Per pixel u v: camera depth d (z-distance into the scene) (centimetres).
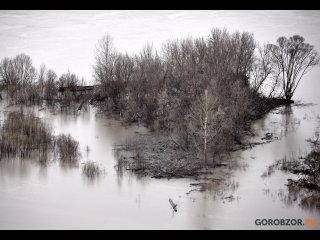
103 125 9925
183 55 10756
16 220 6234
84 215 6378
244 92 9481
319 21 17612
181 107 9325
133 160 8100
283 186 7188
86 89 11656
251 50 11006
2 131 8881
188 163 7906
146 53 12338
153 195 6919
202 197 6844
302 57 11556
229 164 7956
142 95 10019
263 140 9069
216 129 8356
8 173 7600
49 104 11169
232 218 6294
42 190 7062
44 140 8644
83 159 8181
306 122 10138
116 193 6975
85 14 19188
